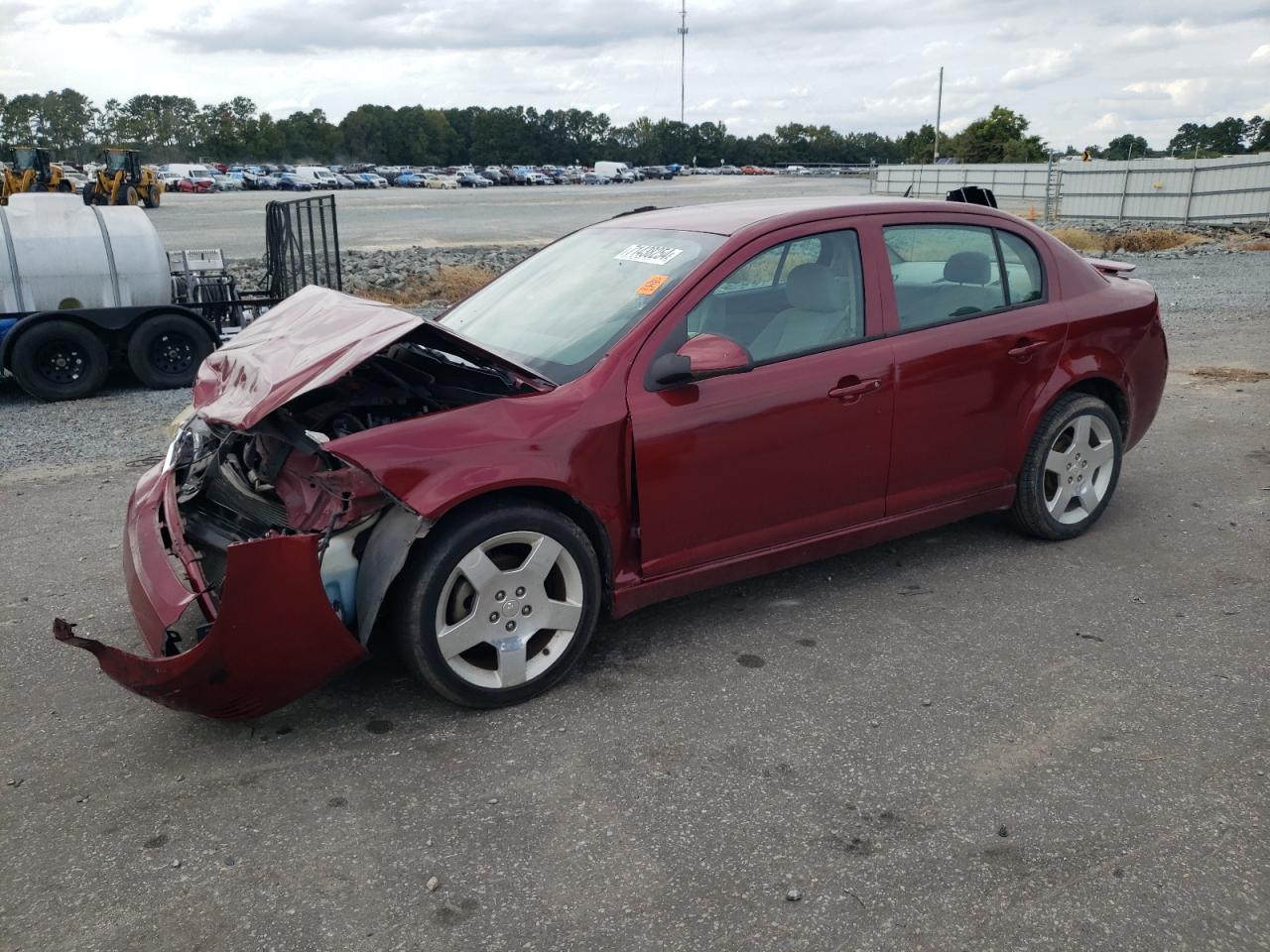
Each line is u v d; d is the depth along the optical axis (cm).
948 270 443
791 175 13325
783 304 404
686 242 415
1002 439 459
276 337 390
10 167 3344
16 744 337
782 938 245
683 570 387
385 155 15950
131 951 244
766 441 389
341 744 334
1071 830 284
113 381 1098
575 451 350
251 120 15262
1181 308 1315
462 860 276
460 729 343
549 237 2720
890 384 416
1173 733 333
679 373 358
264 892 264
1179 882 262
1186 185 2878
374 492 328
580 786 308
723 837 284
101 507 589
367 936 248
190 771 320
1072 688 363
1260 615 420
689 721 345
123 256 996
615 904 257
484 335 427
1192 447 675
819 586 457
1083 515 504
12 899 262
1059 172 3123
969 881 264
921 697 359
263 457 391
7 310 955
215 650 301
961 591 448
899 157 18550
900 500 437
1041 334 459
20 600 454
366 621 324
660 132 16688
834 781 309
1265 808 292
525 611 351
